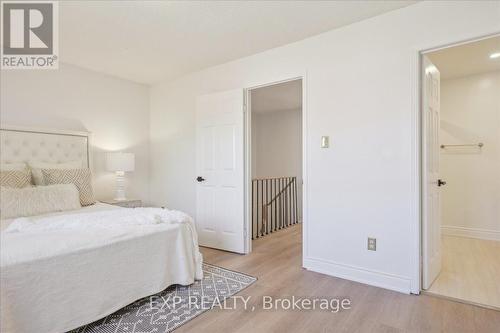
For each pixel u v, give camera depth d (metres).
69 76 3.62
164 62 3.56
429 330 1.80
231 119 3.46
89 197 3.26
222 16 2.48
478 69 3.72
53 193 2.78
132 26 2.65
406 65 2.34
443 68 3.68
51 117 3.46
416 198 2.29
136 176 4.37
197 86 3.92
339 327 1.83
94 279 1.81
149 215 2.37
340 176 2.68
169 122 4.28
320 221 2.80
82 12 2.40
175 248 2.38
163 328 1.82
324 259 2.78
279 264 3.04
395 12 2.39
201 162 3.75
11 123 3.14
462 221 4.05
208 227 3.68
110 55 3.33
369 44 2.52
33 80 3.31
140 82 4.38
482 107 3.92
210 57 3.40
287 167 6.23
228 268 2.90
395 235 2.39
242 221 3.39
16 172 2.85
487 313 2.00
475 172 3.97
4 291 1.44
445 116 4.17
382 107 2.45
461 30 2.11
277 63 3.12
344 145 2.66
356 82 2.59
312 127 2.86
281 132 6.33
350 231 2.62
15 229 1.93
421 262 2.33
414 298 2.23
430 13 2.23
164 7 2.34
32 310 1.54
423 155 2.32
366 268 2.53
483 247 3.51
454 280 2.54
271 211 5.12
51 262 1.62
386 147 2.43
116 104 4.12
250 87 3.37
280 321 1.90
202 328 1.83
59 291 1.65
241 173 3.39
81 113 3.74
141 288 2.09
